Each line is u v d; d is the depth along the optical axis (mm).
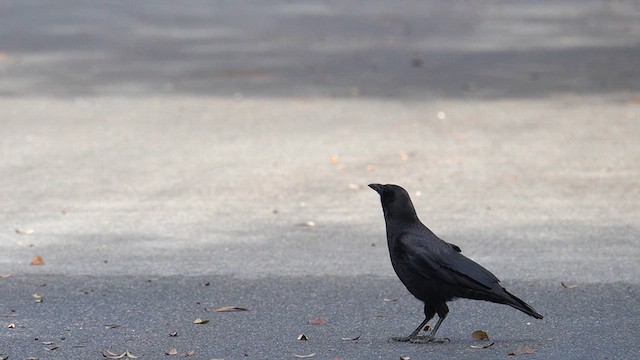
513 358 9031
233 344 9562
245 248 13156
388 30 42281
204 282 11664
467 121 23047
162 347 9500
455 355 9125
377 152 19688
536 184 16906
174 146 20531
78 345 9578
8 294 11273
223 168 18359
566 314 10414
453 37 39719
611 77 29609
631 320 10195
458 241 13453
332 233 13930
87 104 26047
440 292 9078
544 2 52719
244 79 30203
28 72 31891
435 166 18375
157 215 15008
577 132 21547
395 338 9617
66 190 16734
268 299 11023
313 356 9172
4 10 49875
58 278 11867
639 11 47969
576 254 12750
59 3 52906
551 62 32969
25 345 9586
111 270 12180
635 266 12164
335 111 24625
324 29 42875
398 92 27453
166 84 29359
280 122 23188
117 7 51312
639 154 19250
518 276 11797
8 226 14461
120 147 20484
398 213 9336
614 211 15078
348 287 11430
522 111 24266
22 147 20578
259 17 47375
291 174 17797
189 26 44250
